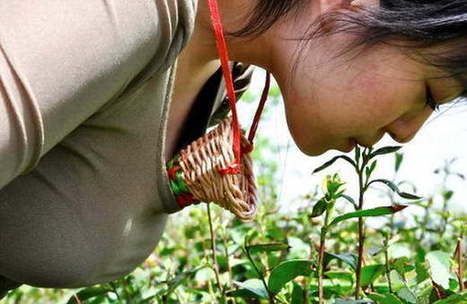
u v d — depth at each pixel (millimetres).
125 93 1281
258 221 2182
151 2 1167
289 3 1387
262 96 1579
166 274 2074
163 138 1433
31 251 1448
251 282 1744
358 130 1422
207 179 1484
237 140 1476
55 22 1107
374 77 1366
